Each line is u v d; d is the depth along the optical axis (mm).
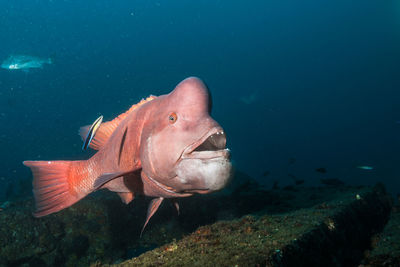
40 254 6387
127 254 7242
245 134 76438
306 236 3289
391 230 5562
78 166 3402
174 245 3059
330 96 101250
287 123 84812
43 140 54812
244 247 2795
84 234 6988
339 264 3641
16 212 6605
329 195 7508
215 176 1871
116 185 3053
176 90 2283
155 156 2195
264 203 7902
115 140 2938
